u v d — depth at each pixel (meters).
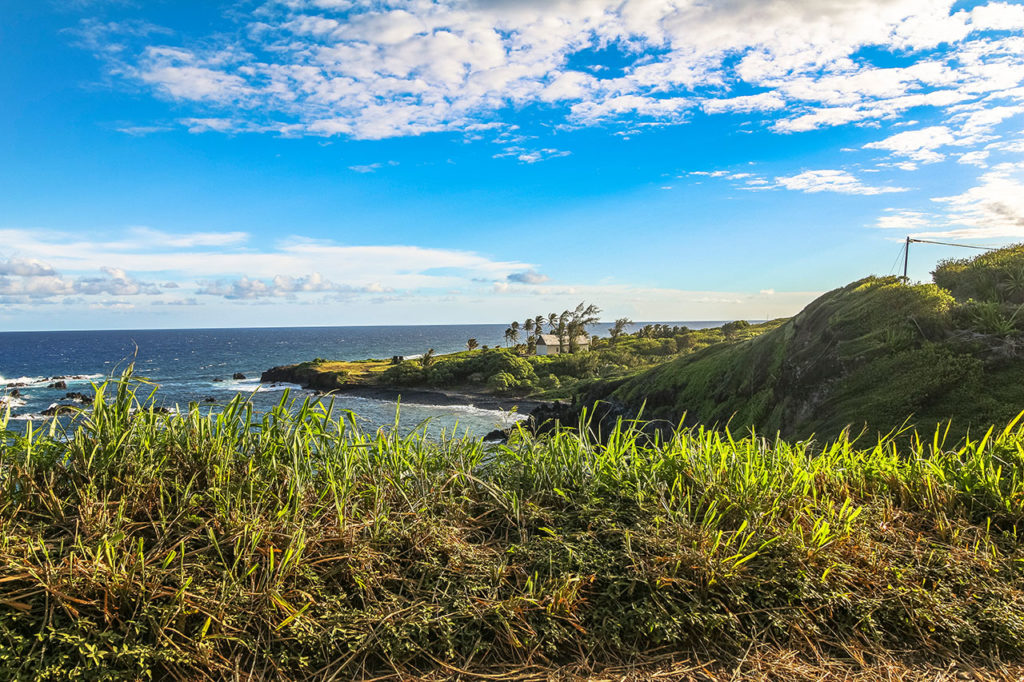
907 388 16.58
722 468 3.38
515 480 3.33
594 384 43.78
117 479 2.61
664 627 2.40
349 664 2.21
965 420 14.55
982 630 2.53
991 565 2.92
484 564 2.66
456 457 3.47
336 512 2.78
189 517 2.56
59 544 2.39
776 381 24.61
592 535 2.84
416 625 2.29
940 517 3.31
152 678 2.08
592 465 3.48
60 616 2.12
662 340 93.12
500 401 66.69
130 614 2.18
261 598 2.29
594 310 104.62
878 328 20.08
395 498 3.01
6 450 2.67
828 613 2.57
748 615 2.54
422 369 78.81
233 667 2.13
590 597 2.57
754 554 2.64
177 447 2.87
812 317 25.09
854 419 17.06
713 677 2.29
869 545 2.94
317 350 195.88
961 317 18.14
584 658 2.34
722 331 98.31
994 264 20.00
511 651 2.34
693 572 2.61
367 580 2.44
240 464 2.92
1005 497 3.52
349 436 3.26
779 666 2.36
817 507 3.24
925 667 2.42
